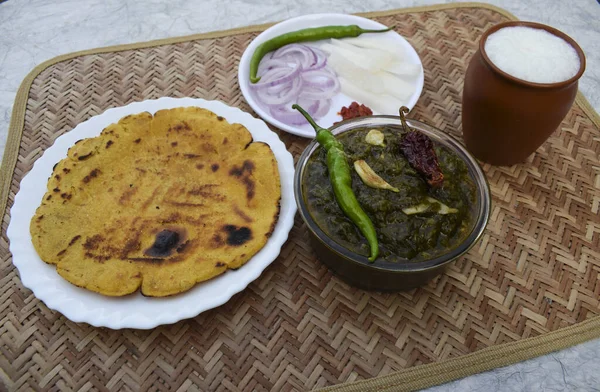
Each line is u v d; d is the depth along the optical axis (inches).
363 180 11.5
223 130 14.2
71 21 20.2
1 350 11.4
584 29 20.7
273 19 21.0
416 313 12.4
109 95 16.8
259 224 12.4
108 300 11.3
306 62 18.3
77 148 13.4
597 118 16.9
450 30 19.9
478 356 11.6
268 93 17.2
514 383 11.5
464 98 14.6
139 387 11.0
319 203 11.7
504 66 13.1
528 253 13.6
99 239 12.1
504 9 21.5
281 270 13.1
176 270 11.6
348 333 12.0
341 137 12.9
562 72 12.9
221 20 20.8
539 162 15.7
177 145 14.1
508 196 14.8
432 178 11.4
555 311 12.5
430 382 11.2
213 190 13.2
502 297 12.7
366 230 10.8
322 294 12.7
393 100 17.2
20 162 14.9
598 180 15.3
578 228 14.1
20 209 12.6
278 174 13.3
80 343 11.5
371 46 18.5
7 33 19.5
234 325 12.0
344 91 17.8
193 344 11.7
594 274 13.2
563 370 11.7
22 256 11.7
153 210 12.7
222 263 11.6
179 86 17.3
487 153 15.3
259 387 11.1
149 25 20.3
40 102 16.5
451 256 10.5
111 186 13.1
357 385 11.0
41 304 12.1
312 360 11.5
